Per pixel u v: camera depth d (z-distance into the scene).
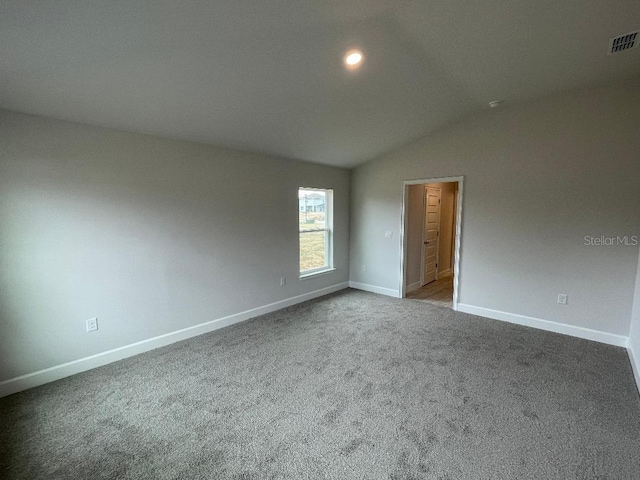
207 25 1.81
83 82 2.12
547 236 3.55
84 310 2.72
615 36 2.27
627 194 3.08
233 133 3.32
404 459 1.74
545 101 3.45
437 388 2.43
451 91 3.19
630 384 2.47
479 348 3.14
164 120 2.81
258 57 2.19
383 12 1.96
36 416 2.12
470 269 4.17
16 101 2.20
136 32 1.76
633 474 1.63
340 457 1.76
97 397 2.34
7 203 2.31
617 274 3.17
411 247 5.29
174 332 3.34
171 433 1.96
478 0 1.91
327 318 4.05
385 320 3.96
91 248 2.73
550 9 2.00
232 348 3.17
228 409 2.19
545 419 2.07
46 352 2.54
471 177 4.06
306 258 5.05
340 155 4.61
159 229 3.16
